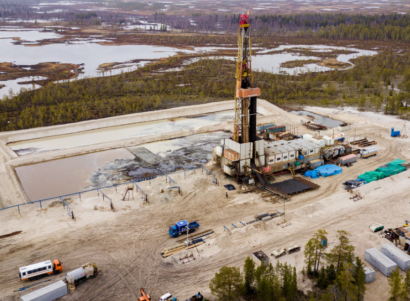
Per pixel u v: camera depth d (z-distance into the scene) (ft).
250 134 289.94
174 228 216.13
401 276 174.40
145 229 225.15
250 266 168.04
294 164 305.73
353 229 217.56
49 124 451.12
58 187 286.66
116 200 259.60
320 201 246.27
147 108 516.73
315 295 166.50
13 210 248.11
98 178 301.02
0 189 279.49
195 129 416.87
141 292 172.14
